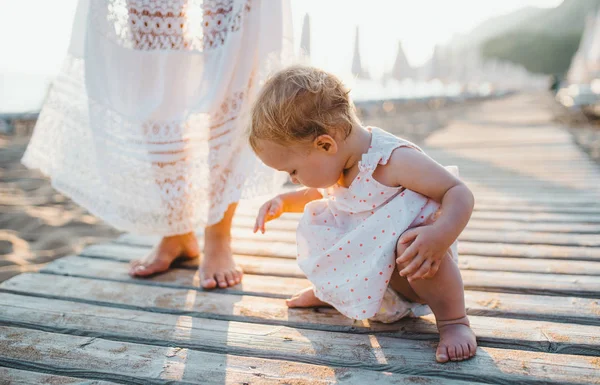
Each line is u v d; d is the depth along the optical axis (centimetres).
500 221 255
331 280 131
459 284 122
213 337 129
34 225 288
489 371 111
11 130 764
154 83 164
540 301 149
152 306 150
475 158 538
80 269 182
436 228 114
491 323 134
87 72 166
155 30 160
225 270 169
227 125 164
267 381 108
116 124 167
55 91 176
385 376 110
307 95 120
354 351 121
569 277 169
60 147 176
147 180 168
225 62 158
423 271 114
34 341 128
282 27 164
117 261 192
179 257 190
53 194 373
